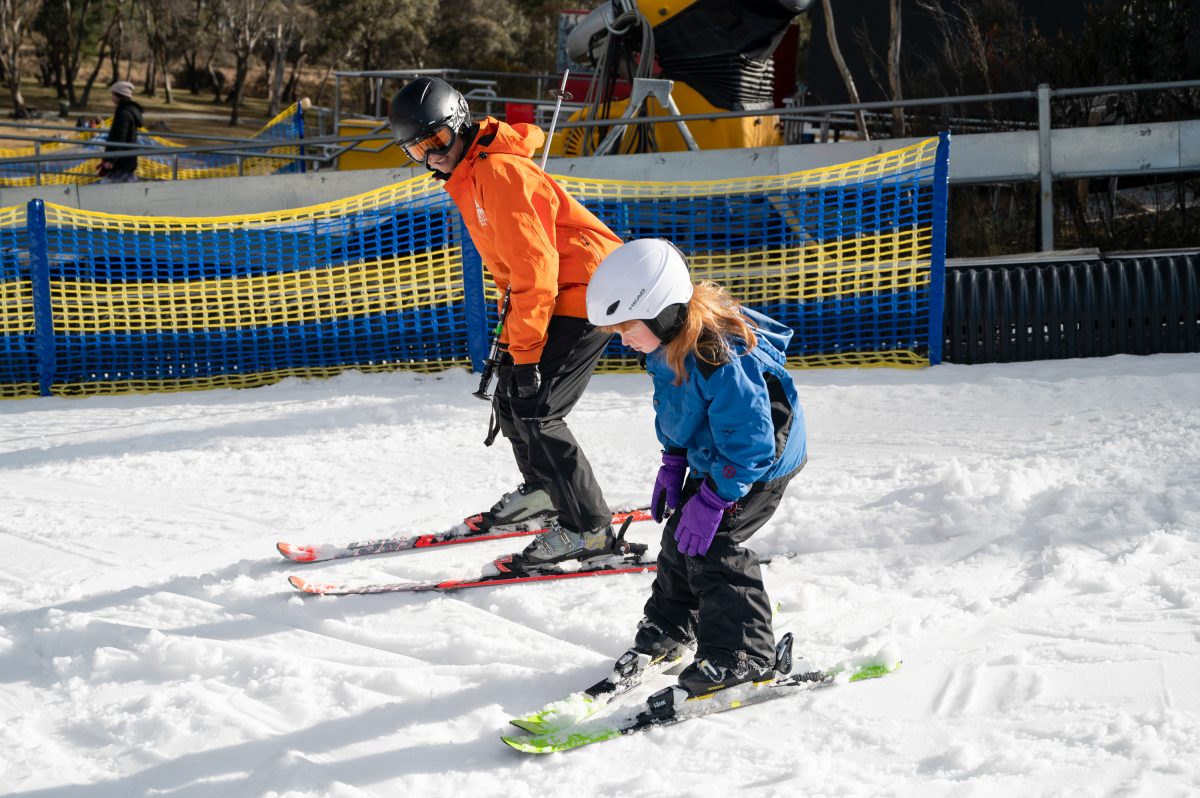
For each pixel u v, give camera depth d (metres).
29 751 2.82
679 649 3.03
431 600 3.71
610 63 9.14
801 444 2.73
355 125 14.01
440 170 3.65
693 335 2.47
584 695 2.84
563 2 49.44
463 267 7.41
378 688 3.06
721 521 2.73
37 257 7.94
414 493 4.99
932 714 2.65
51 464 5.91
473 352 7.45
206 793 2.58
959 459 4.63
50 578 4.16
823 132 12.42
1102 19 10.06
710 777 2.47
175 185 9.42
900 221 7.00
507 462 5.37
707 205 7.57
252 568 4.11
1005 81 10.87
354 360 7.90
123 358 8.16
